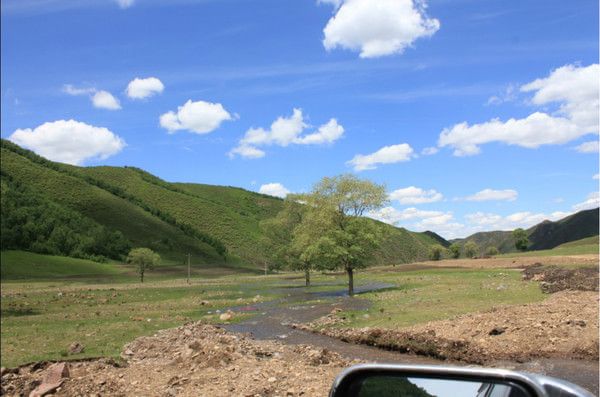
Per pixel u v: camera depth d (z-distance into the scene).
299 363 20.16
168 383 16.91
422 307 39.12
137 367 20.70
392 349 26.36
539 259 99.94
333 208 63.44
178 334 33.69
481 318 28.89
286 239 109.62
